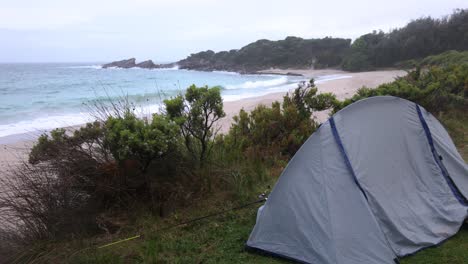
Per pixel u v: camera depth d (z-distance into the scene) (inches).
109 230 174.6
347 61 2883.9
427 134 187.2
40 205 165.5
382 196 156.9
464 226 174.2
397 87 376.2
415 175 176.4
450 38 2390.5
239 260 152.7
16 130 517.7
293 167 159.2
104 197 182.9
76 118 609.0
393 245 149.2
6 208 164.7
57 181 169.8
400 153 173.3
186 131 214.1
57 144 181.2
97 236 169.8
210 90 213.6
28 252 151.0
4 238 157.6
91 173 177.0
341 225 145.1
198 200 199.3
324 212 148.3
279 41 4015.8
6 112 690.2
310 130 294.4
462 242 160.9
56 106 781.9
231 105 698.2
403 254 147.9
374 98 173.3
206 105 215.3
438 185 182.1
